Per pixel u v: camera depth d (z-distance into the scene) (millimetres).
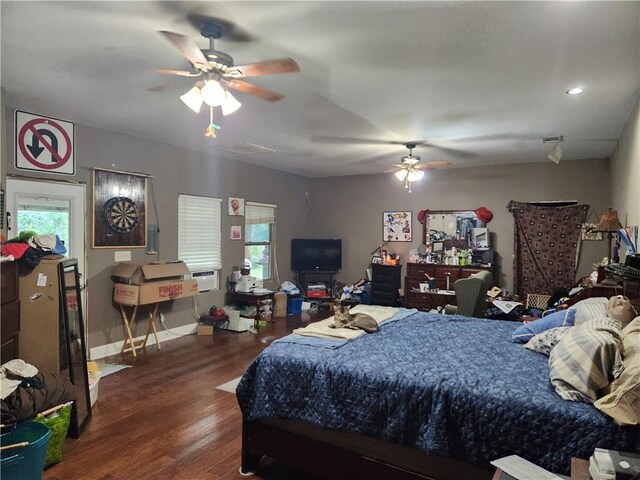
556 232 6352
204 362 4496
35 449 2092
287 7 2127
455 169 7121
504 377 2039
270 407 2395
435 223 7262
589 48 2574
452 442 1903
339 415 2195
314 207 8422
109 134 4672
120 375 4066
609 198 6035
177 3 2098
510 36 2428
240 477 2455
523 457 1742
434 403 1966
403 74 3010
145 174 5066
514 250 6605
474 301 4535
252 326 6012
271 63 2301
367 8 2135
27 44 2564
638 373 1640
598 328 2070
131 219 4926
